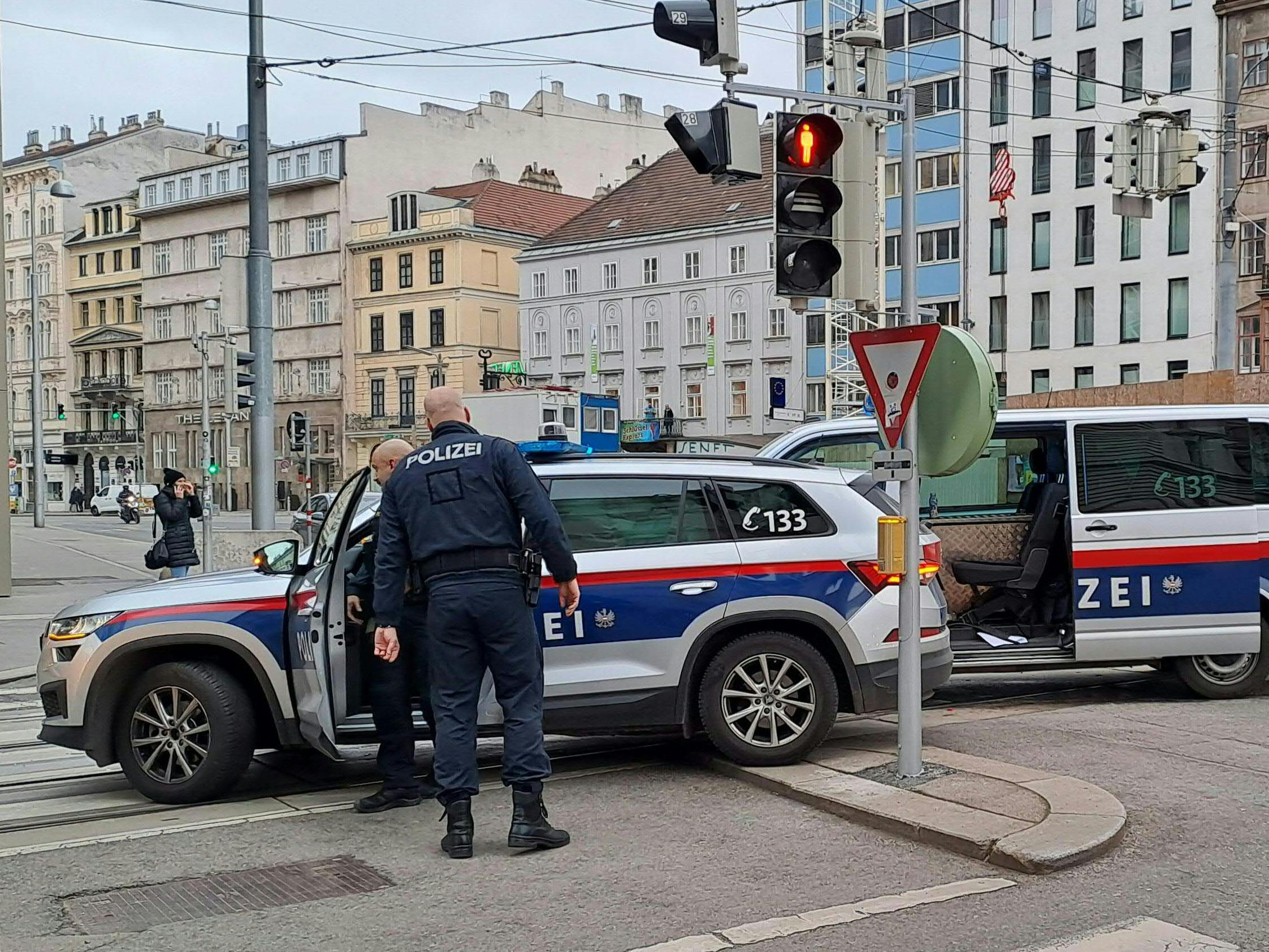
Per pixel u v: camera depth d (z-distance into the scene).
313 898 5.25
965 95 52.53
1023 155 51.31
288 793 7.20
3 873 5.66
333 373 75.88
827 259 6.96
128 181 95.38
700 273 58.16
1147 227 48.44
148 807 6.86
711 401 57.78
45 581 25.33
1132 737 7.99
